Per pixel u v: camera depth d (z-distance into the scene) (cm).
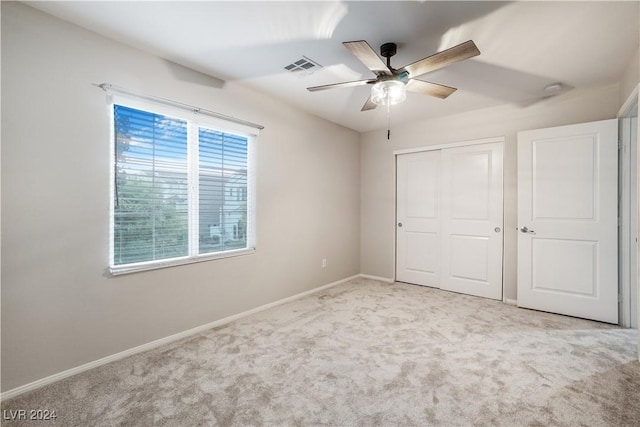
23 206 168
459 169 367
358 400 160
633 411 150
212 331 252
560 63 234
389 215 429
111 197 205
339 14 175
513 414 148
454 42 205
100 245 197
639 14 172
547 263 294
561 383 174
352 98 313
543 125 308
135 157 217
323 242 388
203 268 255
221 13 174
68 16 177
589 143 273
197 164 254
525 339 233
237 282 283
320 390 169
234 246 286
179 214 244
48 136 176
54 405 157
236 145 286
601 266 269
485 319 277
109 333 201
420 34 195
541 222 297
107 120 199
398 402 158
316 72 254
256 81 272
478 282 353
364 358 204
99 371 189
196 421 145
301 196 353
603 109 276
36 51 171
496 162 341
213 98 260
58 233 180
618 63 233
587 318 275
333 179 403
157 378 182
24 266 168
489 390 168
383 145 434
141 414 150
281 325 265
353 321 273
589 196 273
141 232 221
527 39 200
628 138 260
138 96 212
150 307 222
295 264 346
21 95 166
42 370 174
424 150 395
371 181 448
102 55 196
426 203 398
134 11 172
